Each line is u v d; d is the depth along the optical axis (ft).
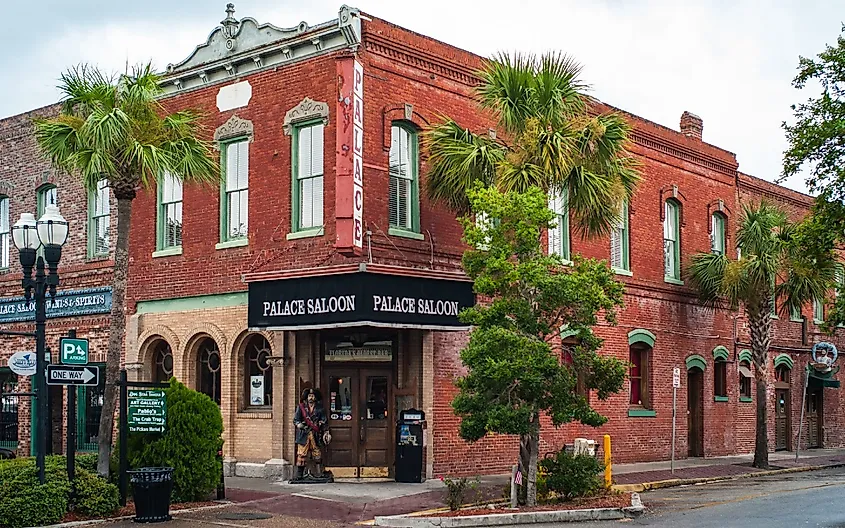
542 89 64.95
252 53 72.43
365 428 70.03
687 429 95.71
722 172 104.22
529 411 55.52
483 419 55.88
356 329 69.62
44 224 53.26
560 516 54.90
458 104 74.33
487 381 55.72
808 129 70.28
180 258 76.59
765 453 90.58
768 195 112.16
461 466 71.10
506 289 57.77
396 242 68.28
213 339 74.02
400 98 69.87
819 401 121.19
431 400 69.15
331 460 69.62
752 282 89.92
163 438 57.52
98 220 84.74
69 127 57.21
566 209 83.05
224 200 74.90
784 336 113.91
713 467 87.51
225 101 74.84
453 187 67.77
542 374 55.57
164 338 76.84
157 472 51.60
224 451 72.43
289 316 67.21
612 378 57.98
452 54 74.18
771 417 110.42
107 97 57.16
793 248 87.51
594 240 85.71
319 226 69.15
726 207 104.17
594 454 69.00
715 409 99.45
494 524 53.36
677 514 57.00
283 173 71.00
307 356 69.92
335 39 68.44
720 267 95.14
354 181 62.85
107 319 81.82
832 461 100.42
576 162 64.28
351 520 53.98
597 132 64.54
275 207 71.26
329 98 68.85
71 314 84.79
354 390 70.13
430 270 67.46
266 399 72.59
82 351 54.19
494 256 57.41
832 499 64.39
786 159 72.43
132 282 79.46
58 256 53.62
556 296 56.85
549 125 64.75
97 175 56.59
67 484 51.75
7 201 93.09
